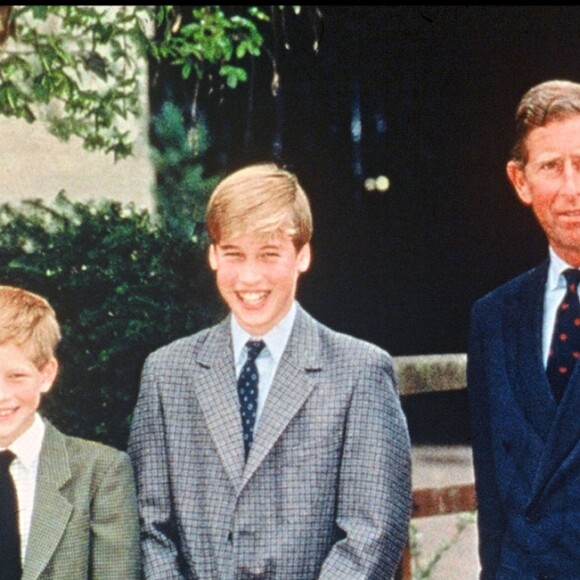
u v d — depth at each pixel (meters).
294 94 20.48
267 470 4.80
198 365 5.02
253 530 4.79
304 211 4.94
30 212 12.74
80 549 4.86
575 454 4.67
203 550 4.86
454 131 21.80
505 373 4.91
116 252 9.21
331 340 4.99
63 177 13.94
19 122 13.75
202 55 10.91
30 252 9.45
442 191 22.23
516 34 20.48
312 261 23.23
